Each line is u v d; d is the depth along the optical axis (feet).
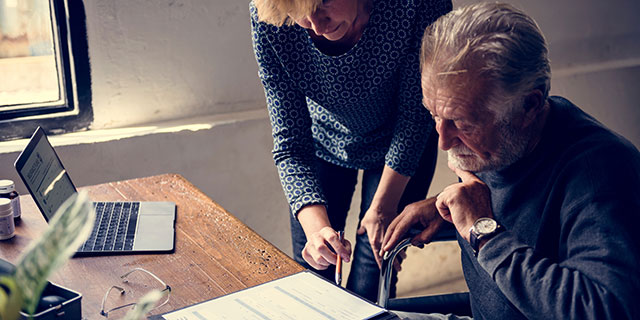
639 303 2.98
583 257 3.22
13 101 6.91
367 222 5.52
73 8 6.73
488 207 3.86
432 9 4.91
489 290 4.03
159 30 7.25
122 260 4.07
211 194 7.71
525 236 3.77
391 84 5.26
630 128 10.75
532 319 3.36
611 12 10.55
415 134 5.37
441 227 4.46
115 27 6.99
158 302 3.56
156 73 7.37
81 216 1.55
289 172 5.32
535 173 3.67
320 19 4.27
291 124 5.38
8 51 6.74
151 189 5.39
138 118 7.42
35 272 1.55
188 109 7.70
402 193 5.53
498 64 3.30
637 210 3.14
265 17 4.25
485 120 3.47
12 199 4.62
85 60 6.94
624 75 10.47
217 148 7.59
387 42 4.91
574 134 3.52
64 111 7.02
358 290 6.03
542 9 9.77
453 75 3.42
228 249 4.26
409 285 9.78
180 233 4.51
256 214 8.11
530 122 3.53
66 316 3.02
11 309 1.61
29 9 6.74
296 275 3.83
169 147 7.28
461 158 3.78
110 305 3.51
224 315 3.33
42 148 4.57
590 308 3.07
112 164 7.00
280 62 5.12
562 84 9.86
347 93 5.19
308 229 4.90
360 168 5.90
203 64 7.63
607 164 3.28
